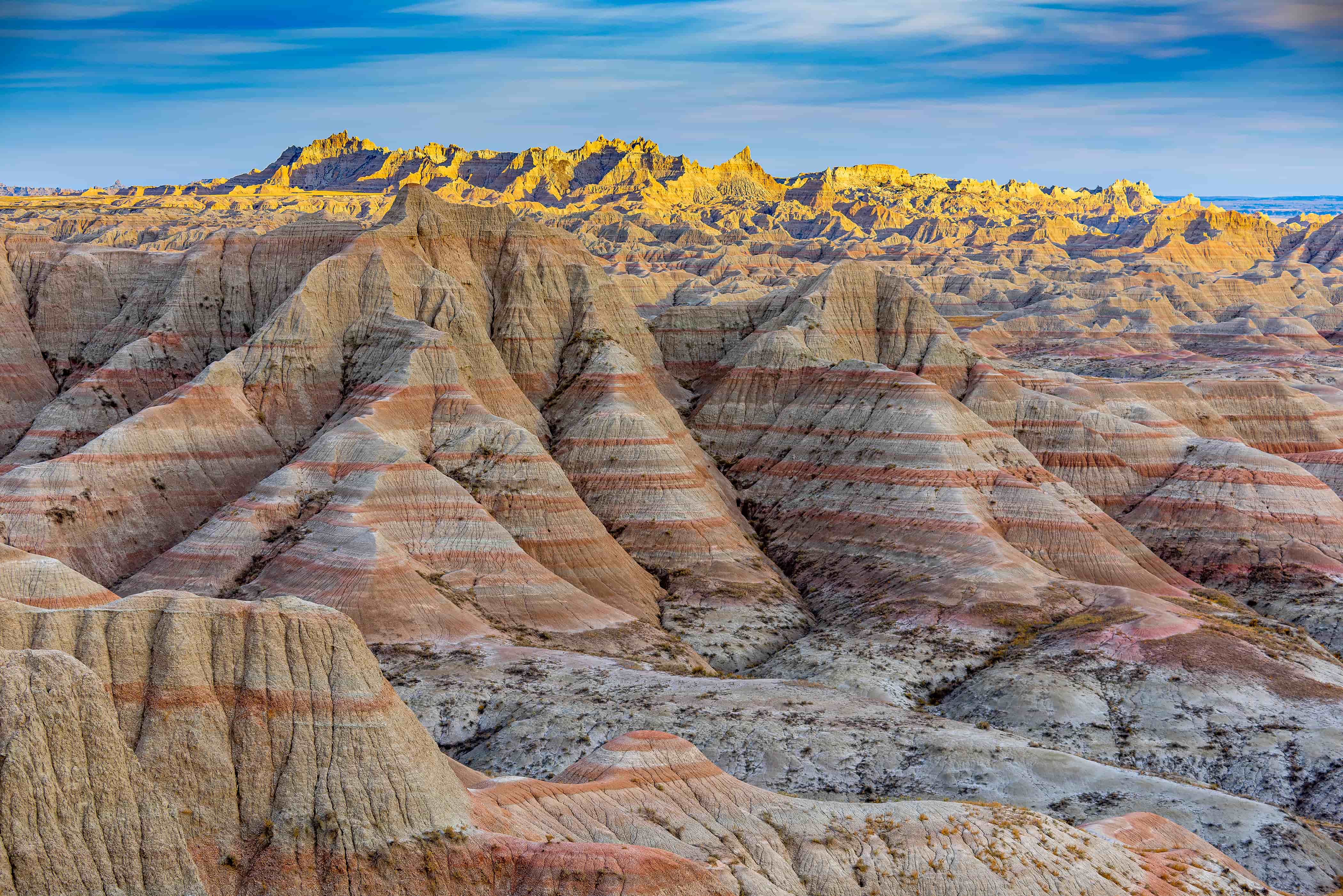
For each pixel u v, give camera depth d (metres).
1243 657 97.12
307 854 49.94
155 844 46.59
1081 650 100.31
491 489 123.94
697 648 111.25
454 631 99.94
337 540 107.81
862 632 110.94
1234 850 70.56
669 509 132.38
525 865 52.19
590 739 78.62
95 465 120.19
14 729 44.72
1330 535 140.38
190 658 52.22
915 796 74.62
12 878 43.12
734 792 63.22
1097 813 72.62
